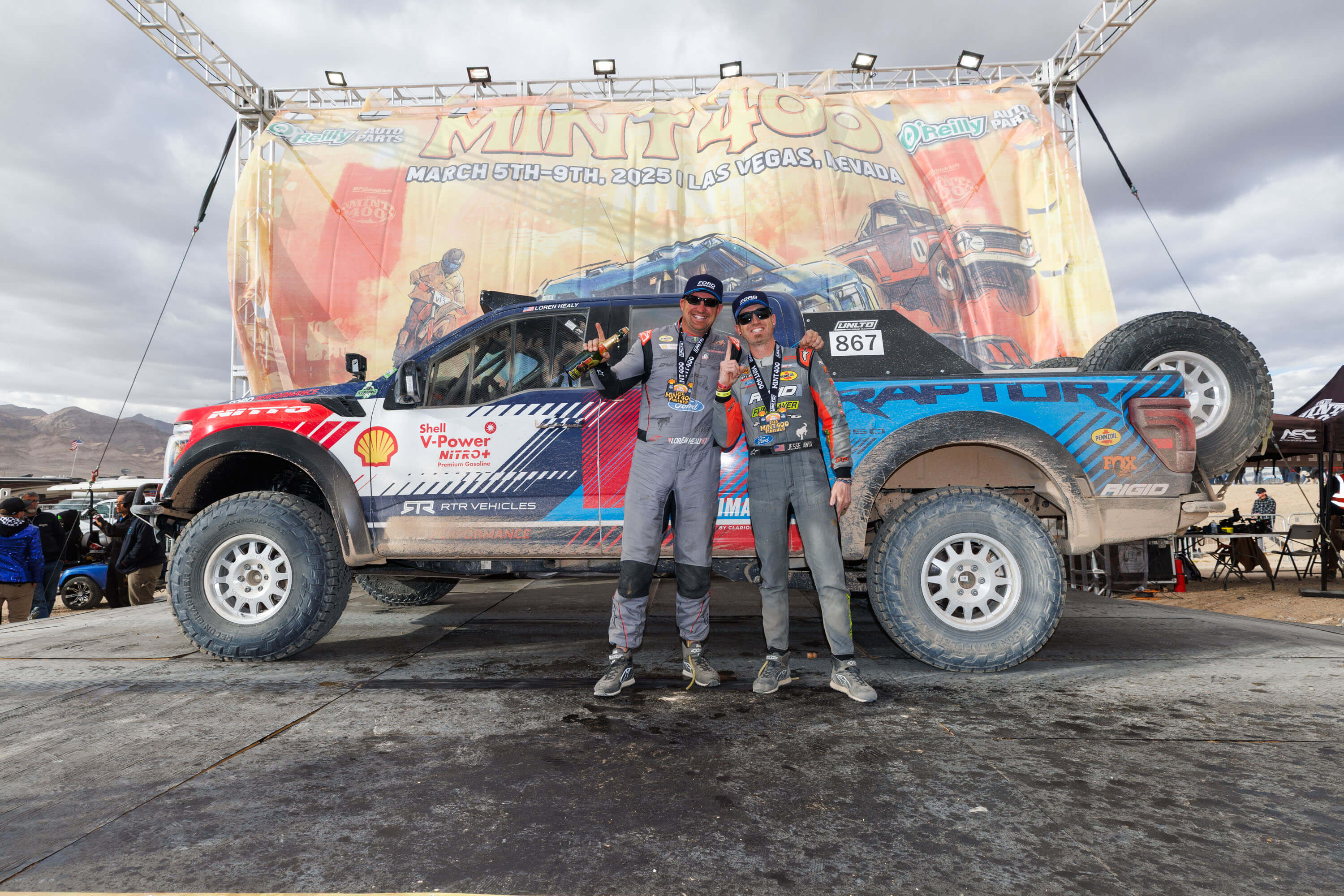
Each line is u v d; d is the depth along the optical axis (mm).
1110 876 1341
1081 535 2920
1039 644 2816
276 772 1882
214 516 3172
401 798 1708
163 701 2568
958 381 3000
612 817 1601
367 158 9688
